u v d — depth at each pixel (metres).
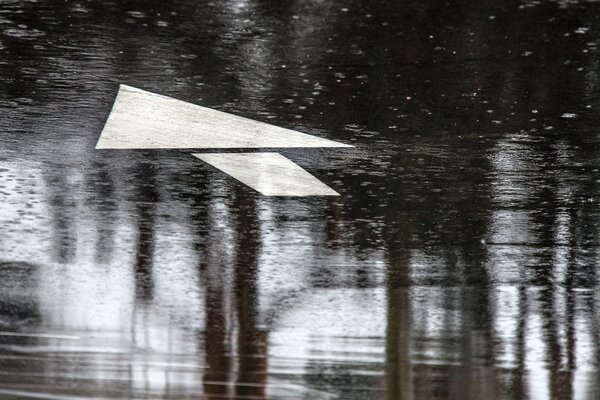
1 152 18.14
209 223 16.44
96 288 14.61
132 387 12.67
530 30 24.34
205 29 23.78
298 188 17.59
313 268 15.45
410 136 19.55
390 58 22.77
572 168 18.56
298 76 21.80
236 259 15.56
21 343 13.37
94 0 25.05
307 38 23.55
